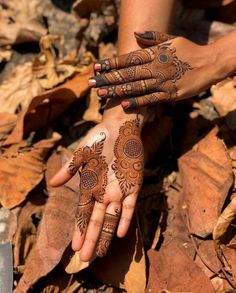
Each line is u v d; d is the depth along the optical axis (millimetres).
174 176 515
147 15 488
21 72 583
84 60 588
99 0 580
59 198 476
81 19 598
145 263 450
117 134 458
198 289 438
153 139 525
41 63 578
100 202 435
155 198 499
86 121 549
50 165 510
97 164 448
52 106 536
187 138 533
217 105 531
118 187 438
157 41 475
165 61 463
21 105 566
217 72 478
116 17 592
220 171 483
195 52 472
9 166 496
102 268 458
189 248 467
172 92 468
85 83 550
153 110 527
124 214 435
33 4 612
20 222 473
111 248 460
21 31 602
